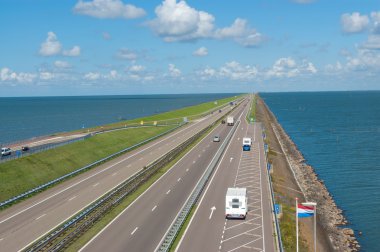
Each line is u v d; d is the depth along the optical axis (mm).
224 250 41250
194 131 141625
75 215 51781
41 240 42250
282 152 119062
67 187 66750
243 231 46781
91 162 88188
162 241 42531
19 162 72812
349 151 134375
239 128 151500
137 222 49594
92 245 42375
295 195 72375
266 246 42344
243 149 103000
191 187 66312
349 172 104250
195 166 83188
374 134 173875
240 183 69562
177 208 55094
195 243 43094
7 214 52844
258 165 84750
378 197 82125
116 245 42312
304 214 40531
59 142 99062
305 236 50938
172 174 76312
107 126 148750
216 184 68812
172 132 141375
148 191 64375
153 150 103188
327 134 176375
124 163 86688
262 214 53281
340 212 71625
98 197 60125
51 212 53375
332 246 55156
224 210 54562
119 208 55344
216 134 134375
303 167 105375
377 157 123375
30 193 61406
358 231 63094
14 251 40719
